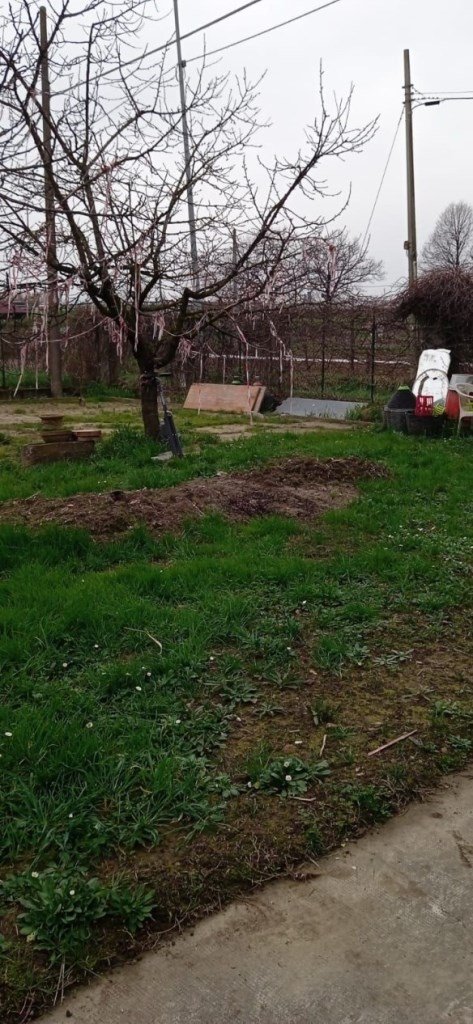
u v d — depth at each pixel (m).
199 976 2.40
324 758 3.47
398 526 7.22
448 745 3.64
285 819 3.07
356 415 17.36
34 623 4.66
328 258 7.43
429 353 14.90
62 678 4.11
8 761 3.26
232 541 6.57
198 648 4.36
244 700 3.93
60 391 22.48
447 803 3.25
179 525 6.98
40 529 6.60
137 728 3.58
